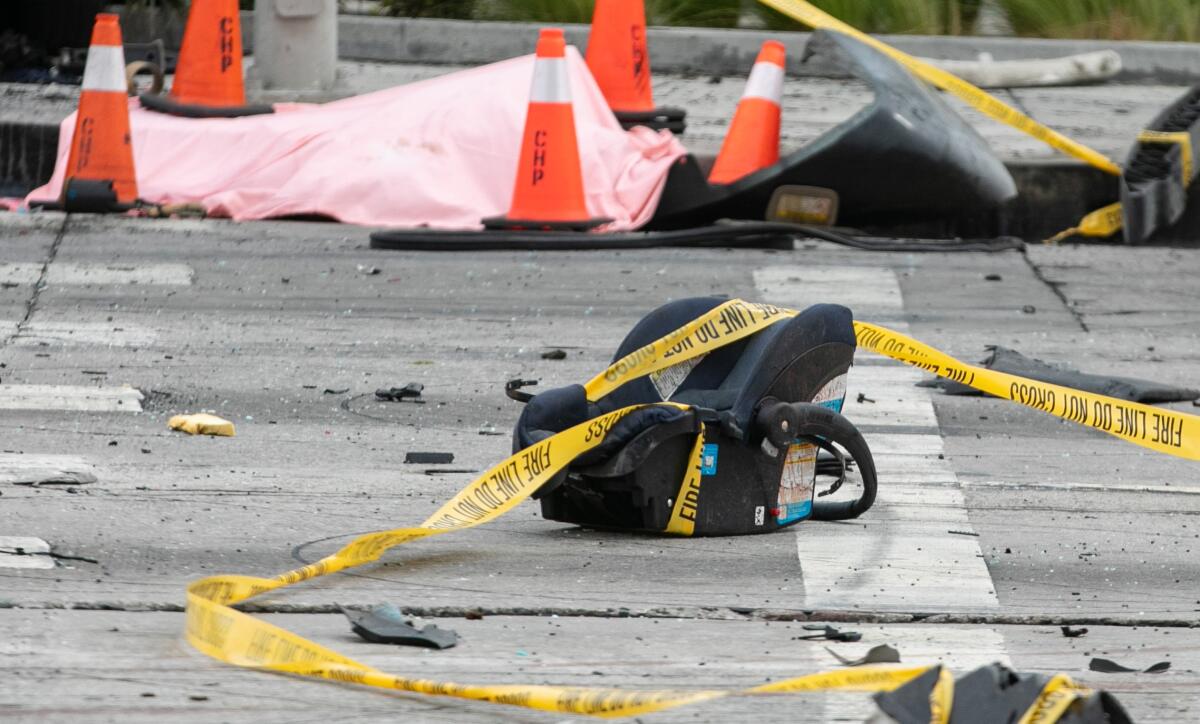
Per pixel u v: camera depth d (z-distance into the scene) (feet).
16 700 47.93
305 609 57.06
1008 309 110.42
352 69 169.68
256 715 47.42
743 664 52.70
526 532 66.80
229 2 137.08
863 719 48.14
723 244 122.21
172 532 65.41
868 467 67.67
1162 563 65.26
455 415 85.61
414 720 47.29
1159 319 109.50
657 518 65.00
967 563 64.18
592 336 100.94
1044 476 77.71
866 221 128.77
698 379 68.95
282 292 108.27
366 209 126.31
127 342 96.63
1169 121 134.10
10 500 68.64
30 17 170.91
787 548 65.26
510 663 52.31
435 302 107.24
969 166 123.85
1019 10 196.13
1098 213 132.57
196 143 131.23
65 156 132.46
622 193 126.31
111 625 54.80
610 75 147.54
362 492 72.02
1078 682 51.01
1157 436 78.18
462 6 190.49
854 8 192.85
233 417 83.97
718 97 168.55
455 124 129.59
